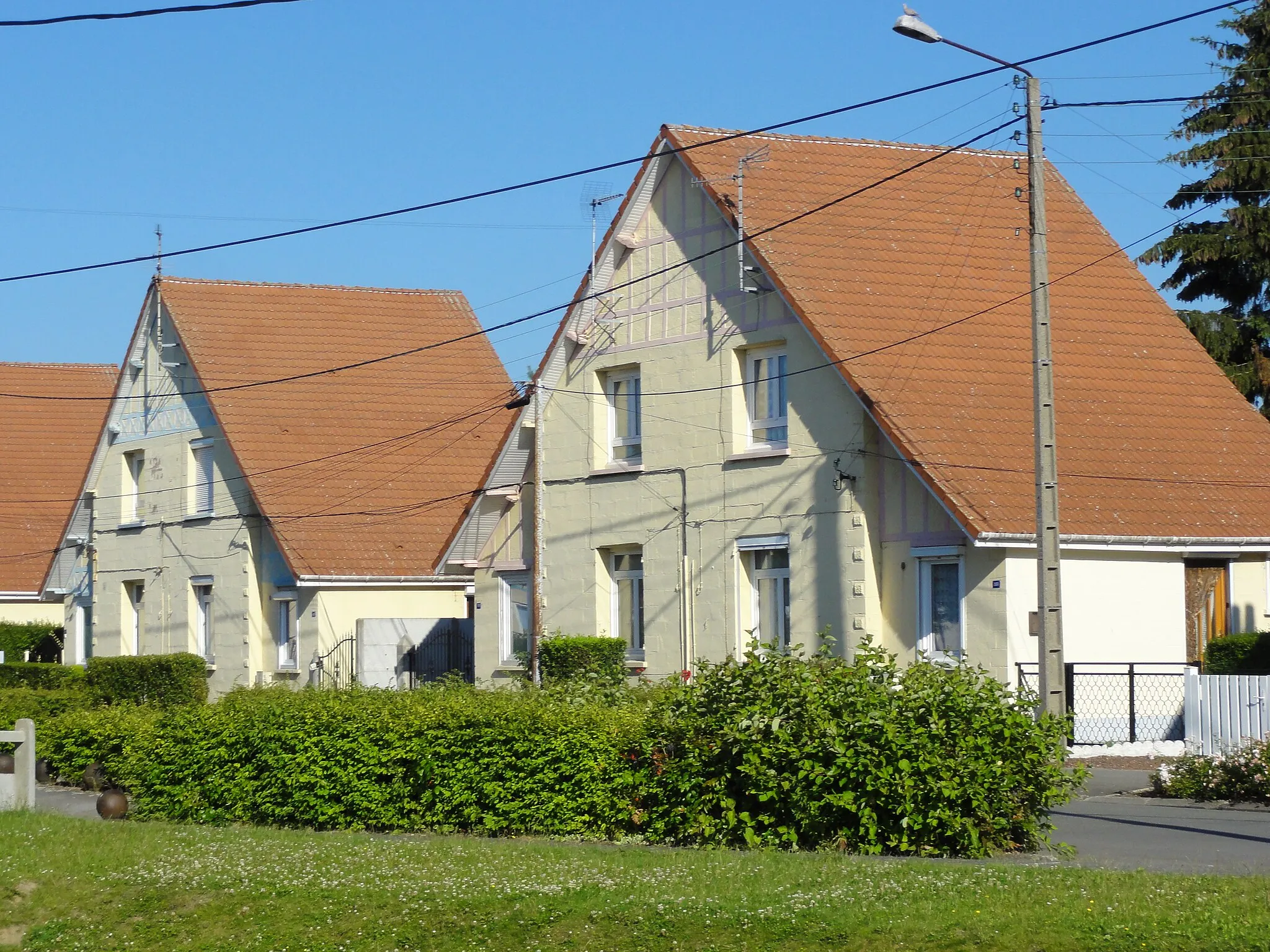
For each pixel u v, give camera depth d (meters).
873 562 24.73
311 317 42.56
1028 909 11.94
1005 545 22.72
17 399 55.41
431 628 35.91
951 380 25.34
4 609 52.22
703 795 16.47
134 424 43.72
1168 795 19.36
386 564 36.53
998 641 23.05
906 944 11.50
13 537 51.94
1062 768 15.74
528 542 31.58
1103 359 27.39
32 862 16.39
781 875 13.85
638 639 29.23
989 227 28.88
